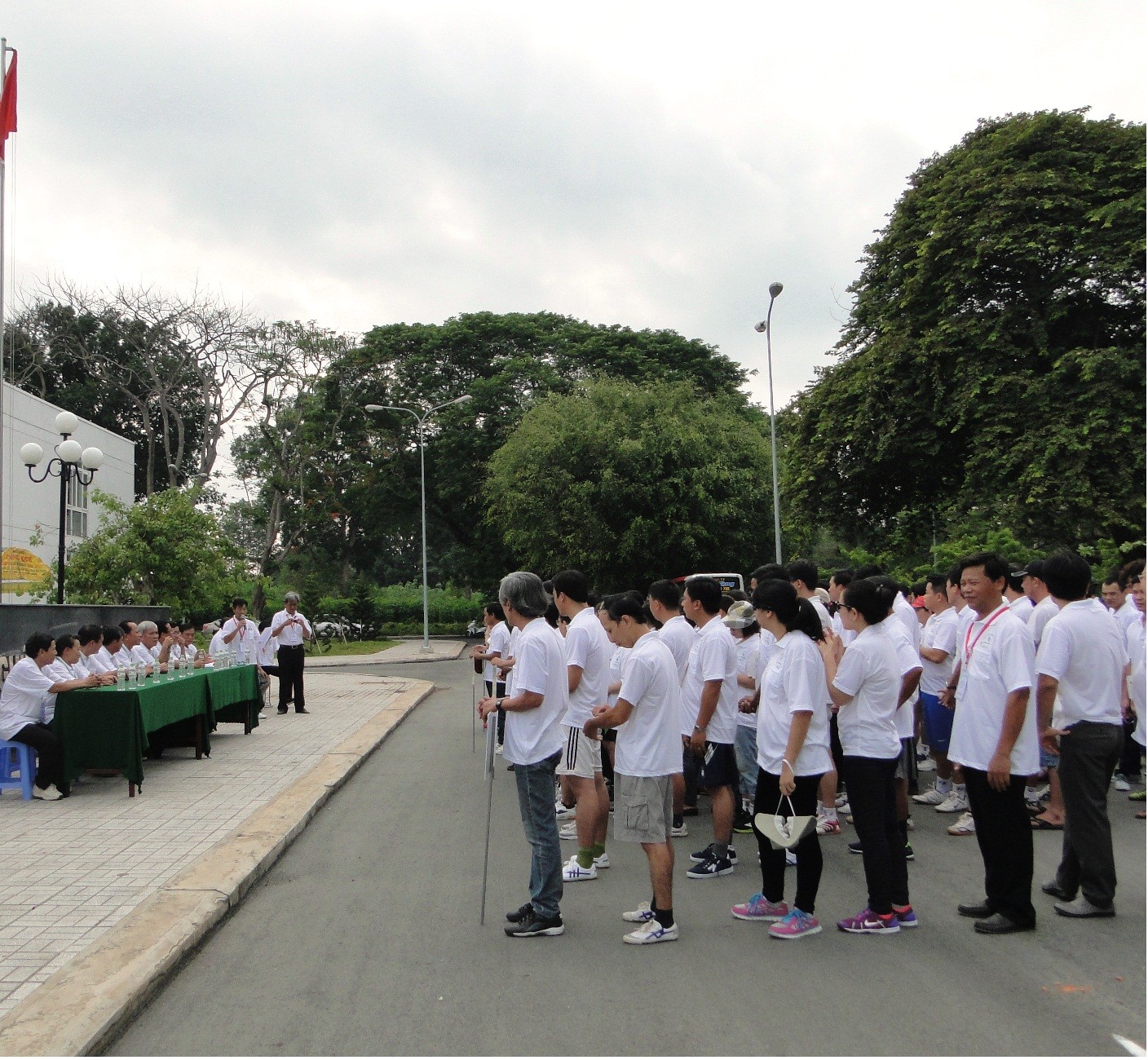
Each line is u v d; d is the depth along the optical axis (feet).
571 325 156.04
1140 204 66.49
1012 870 17.90
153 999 15.31
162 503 74.08
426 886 21.65
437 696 69.77
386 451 151.74
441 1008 14.74
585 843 22.12
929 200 78.38
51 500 94.12
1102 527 66.59
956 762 18.70
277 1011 14.78
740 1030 13.73
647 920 18.65
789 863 23.22
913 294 79.36
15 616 38.65
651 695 17.72
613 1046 13.26
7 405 85.30
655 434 115.85
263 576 88.38
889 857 18.15
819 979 15.64
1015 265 72.95
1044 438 67.97
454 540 174.29
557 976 15.97
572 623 22.36
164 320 138.92
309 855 24.43
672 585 25.81
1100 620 18.71
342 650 131.54
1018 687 17.40
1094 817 18.61
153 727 32.58
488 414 146.51
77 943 17.16
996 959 16.52
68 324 147.33
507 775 35.96
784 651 18.07
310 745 42.01
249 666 45.65
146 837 25.20
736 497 114.21
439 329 153.38
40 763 30.19
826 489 86.69
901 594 28.89
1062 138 74.13
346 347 148.25
